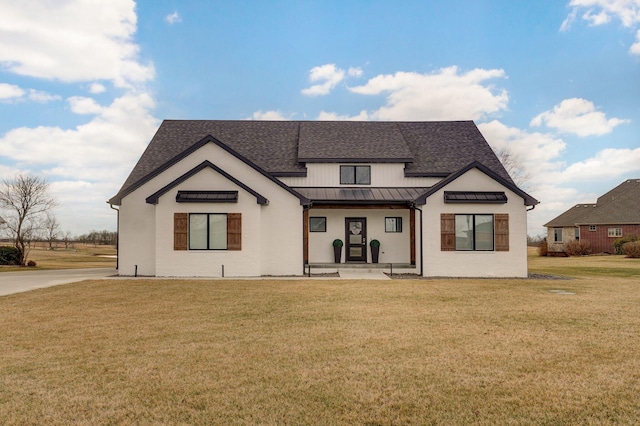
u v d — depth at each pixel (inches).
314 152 834.8
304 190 807.7
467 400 188.9
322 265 759.7
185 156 727.7
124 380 212.4
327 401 187.0
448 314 377.1
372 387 203.5
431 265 693.9
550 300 452.4
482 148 907.4
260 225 701.3
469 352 260.1
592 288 552.1
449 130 969.5
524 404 184.9
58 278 671.8
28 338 294.8
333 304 427.2
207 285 567.8
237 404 183.8
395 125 960.9
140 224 726.5
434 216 698.2
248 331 314.5
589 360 245.1
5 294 495.2
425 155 883.4
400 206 767.1
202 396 192.2
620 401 187.8
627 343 280.8
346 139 888.9
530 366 234.4
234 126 944.3
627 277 716.0
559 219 1879.9
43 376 218.1
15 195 1098.7
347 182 832.9
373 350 264.2
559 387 203.9
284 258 716.0
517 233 697.6
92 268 962.7
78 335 303.3
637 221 1512.1
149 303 434.3
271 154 863.1
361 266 764.0
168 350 264.4
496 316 367.9
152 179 729.6
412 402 186.1
